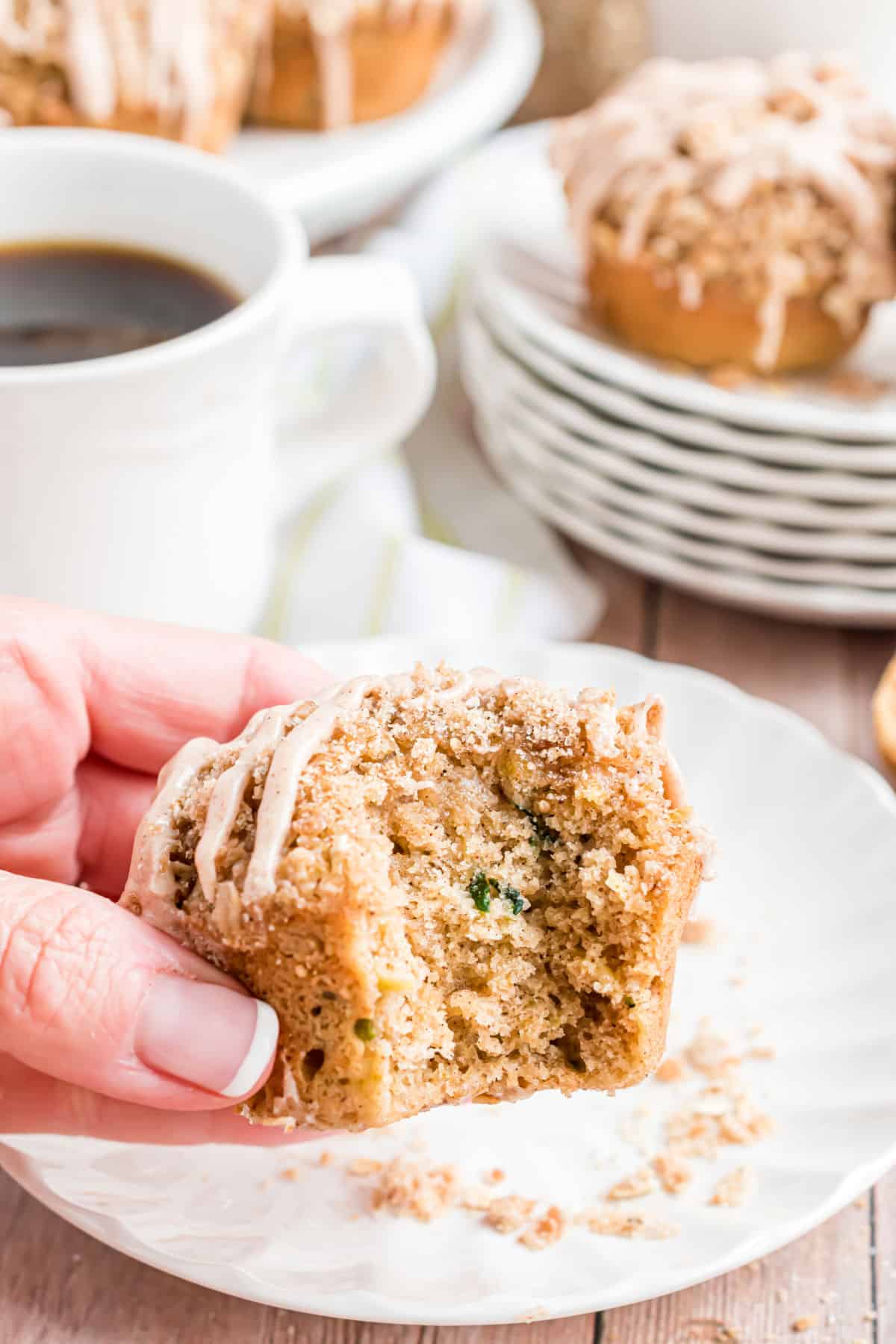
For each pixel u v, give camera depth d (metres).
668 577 0.51
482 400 0.54
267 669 0.44
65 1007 0.36
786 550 0.50
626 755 0.38
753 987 0.42
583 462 0.51
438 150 0.58
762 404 0.49
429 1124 0.40
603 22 0.64
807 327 0.52
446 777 0.38
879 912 0.43
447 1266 0.38
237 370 0.45
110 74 0.55
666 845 0.38
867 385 0.52
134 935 0.37
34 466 0.44
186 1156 0.40
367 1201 0.39
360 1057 0.36
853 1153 0.39
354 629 0.51
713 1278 0.38
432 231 0.60
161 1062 0.36
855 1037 0.41
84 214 0.50
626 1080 0.38
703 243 0.51
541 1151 0.40
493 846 0.38
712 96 0.54
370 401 0.51
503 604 0.51
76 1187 0.39
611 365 0.50
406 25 0.58
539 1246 0.38
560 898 0.38
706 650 0.51
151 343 0.48
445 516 0.54
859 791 0.45
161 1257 0.37
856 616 0.50
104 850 0.45
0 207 0.49
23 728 0.42
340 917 0.36
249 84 0.59
